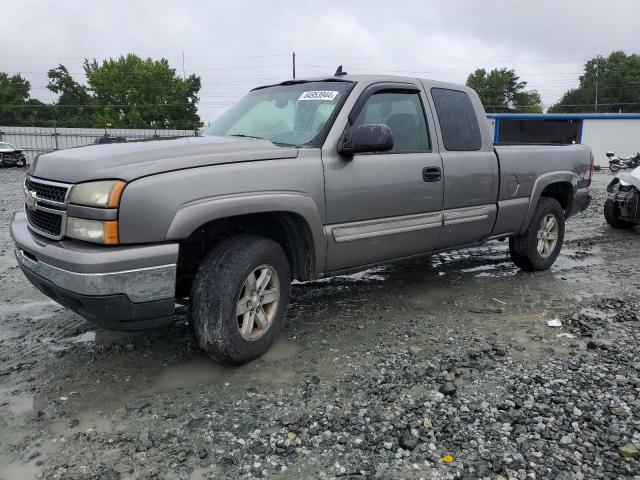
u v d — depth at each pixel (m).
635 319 4.55
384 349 3.88
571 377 3.45
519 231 5.66
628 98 96.31
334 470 2.53
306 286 5.46
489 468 2.55
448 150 4.73
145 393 3.22
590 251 7.52
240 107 4.74
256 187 3.42
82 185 3.03
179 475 2.48
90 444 2.71
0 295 5.07
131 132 37.53
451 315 4.62
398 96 4.48
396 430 2.85
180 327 4.24
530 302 5.01
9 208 11.27
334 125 3.95
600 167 34.94
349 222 4.02
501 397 3.20
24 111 71.69
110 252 2.94
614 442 2.75
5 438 2.75
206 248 3.66
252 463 2.57
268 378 3.42
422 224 4.50
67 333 4.13
